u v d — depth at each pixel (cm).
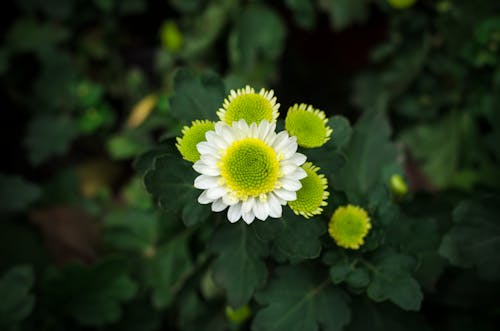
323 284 30
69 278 38
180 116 29
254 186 25
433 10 51
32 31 62
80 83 62
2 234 45
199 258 38
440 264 32
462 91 52
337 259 29
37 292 40
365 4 54
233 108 26
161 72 63
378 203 30
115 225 40
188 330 38
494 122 43
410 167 55
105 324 41
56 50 62
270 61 57
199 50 58
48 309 39
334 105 64
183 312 39
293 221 27
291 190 25
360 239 28
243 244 29
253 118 26
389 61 58
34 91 62
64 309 39
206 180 26
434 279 32
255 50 54
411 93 54
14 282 36
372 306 31
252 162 25
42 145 60
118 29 66
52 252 50
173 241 38
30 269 37
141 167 28
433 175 53
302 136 27
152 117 57
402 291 28
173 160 27
